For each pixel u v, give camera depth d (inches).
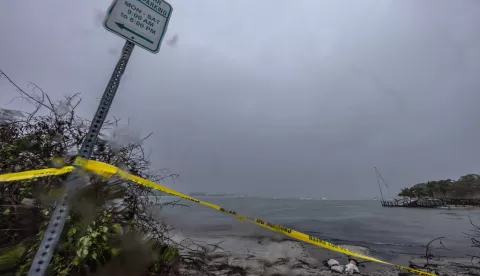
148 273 96.0
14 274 62.3
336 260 206.1
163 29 58.4
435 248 281.4
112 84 47.2
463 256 241.3
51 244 36.8
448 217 891.4
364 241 320.5
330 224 517.3
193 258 135.4
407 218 809.5
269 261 179.6
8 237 70.3
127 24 52.6
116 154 105.2
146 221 108.7
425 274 105.2
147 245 103.3
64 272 64.4
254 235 293.1
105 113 45.1
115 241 87.6
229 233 297.0
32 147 87.1
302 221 562.9
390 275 172.9
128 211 102.6
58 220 38.6
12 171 79.4
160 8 58.7
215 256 174.9
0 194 73.7
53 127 95.6
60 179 79.8
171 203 118.5
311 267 179.8
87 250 67.9
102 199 88.7
